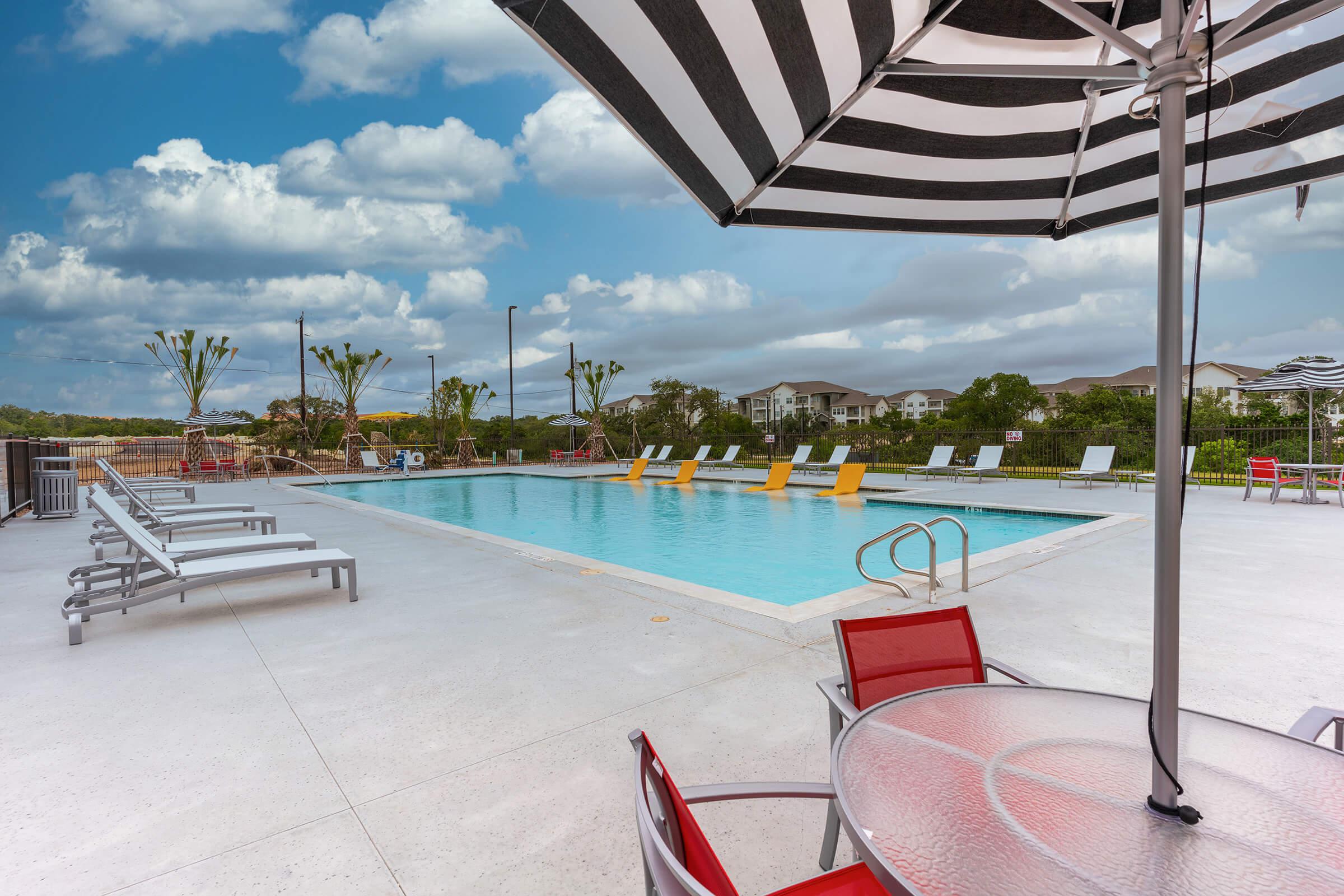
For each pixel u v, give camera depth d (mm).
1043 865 1157
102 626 4578
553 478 21641
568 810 2328
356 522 9984
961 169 3514
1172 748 1279
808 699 3189
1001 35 2871
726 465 22562
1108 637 4020
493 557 6906
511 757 2695
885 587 5293
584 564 6445
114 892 1923
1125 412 30203
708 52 2408
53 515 10891
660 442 35969
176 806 2361
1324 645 3875
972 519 10906
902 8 2498
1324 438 13422
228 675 3639
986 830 1259
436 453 28438
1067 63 2992
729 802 2389
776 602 6293
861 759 1535
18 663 3840
